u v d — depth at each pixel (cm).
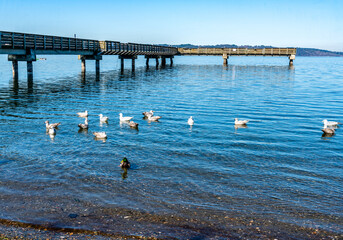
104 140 1513
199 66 7950
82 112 2125
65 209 894
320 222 856
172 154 1341
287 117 2081
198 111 2233
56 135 1574
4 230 787
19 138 1507
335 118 2072
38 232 784
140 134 1625
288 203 955
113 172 1145
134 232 796
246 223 845
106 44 4731
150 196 978
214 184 1069
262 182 1091
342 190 1044
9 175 1096
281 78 4816
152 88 3419
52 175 1108
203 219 860
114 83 3838
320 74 5831
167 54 7531
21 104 2338
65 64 8562
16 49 3050
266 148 1442
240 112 2219
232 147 1447
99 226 818
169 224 834
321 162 1284
